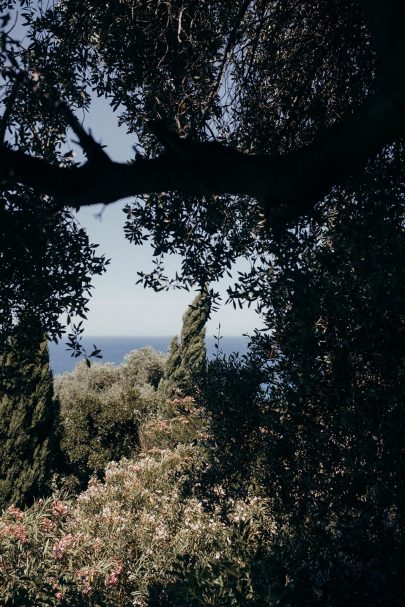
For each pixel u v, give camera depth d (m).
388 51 1.17
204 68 3.67
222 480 3.74
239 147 3.83
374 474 2.65
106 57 3.63
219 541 3.49
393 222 2.98
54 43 3.50
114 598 4.77
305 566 2.79
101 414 10.43
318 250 3.25
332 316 2.83
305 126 3.79
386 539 2.73
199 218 3.68
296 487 3.21
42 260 3.02
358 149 1.27
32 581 4.38
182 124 3.71
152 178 1.43
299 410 3.05
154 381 20.23
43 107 3.16
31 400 8.20
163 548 5.20
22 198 2.77
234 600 2.45
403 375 2.68
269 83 3.93
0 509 7.99
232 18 3.58
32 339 3.23
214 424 3.71
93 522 5.93
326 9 3.48
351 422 2.72
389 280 2.63
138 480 7.16
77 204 1.48
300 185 1.35
